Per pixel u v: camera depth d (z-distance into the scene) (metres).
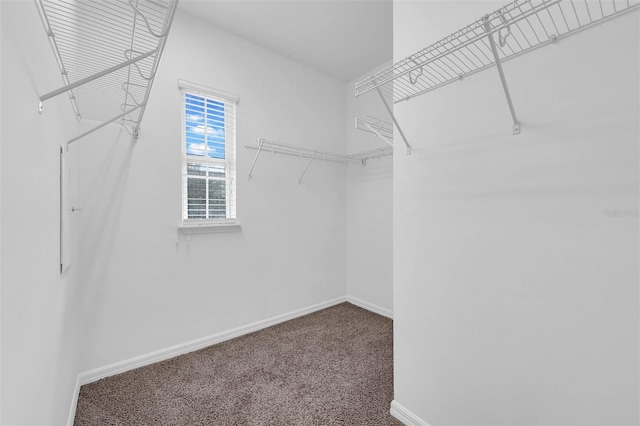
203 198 2.33
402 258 1.48
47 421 0.91
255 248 2.60
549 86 0.94
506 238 1.07
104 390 1.70
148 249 2.01
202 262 2.27
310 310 3.03
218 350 2.21
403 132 1.46
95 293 1.81
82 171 1.77
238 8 2.11
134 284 1.96
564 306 0.93
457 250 1.23
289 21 2.26
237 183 2.47
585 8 0.86
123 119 1.69
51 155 0.95
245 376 1.85
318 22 2.27
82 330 1.76
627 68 0.79
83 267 1.77
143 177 1.99
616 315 0.83
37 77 0.78
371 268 3.12
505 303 1.08
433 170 1.32
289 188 2.85
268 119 2.67
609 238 0.84
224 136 2.43
